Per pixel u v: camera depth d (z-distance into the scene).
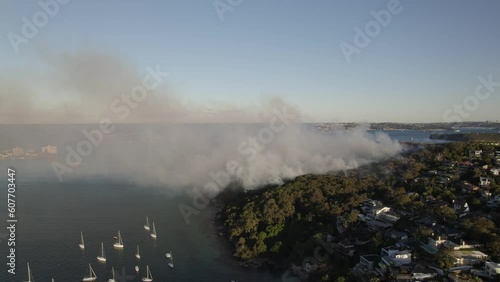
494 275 82.81
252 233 142.00
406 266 91.00
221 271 120.75
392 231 113.62
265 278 115.94
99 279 111.25
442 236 100.12
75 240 143.25
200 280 113.94
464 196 135.25
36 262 122.12
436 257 91.50
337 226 129.25
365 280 92.75
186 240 148.50
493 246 92.88
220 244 145.50
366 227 124.06
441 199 137.38
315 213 142.50
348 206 140.38
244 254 130.75
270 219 145.62
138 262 125.25
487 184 145.25
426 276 86.50
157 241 146.25
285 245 130.38
